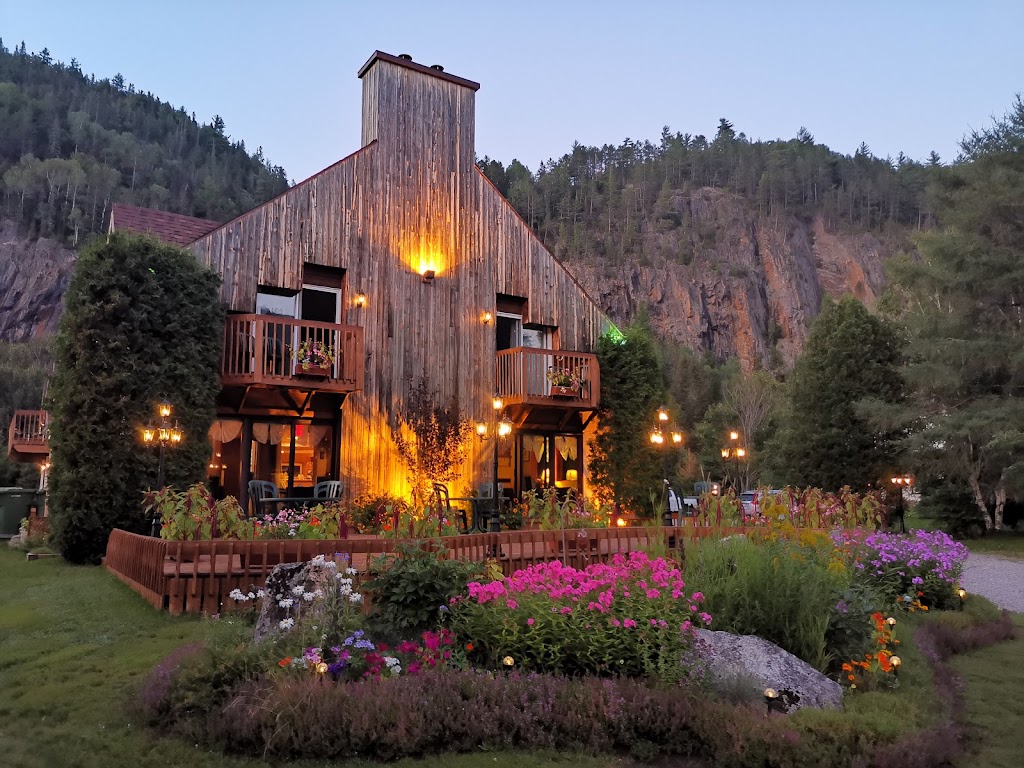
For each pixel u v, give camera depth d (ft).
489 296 52.19
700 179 619.67
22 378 236.02
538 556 32.04
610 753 14.49
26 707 15.70
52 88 571.69
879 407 72.74
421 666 16.58
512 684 15.53
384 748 13.80
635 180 619.67
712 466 144.77
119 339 36.60
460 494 48.39
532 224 589.73
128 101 604.49
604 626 17.53
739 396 147.54
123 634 21.29
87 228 435.12
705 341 492.13
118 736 14.21
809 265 541.34
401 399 47.34
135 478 36.83
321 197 46.32
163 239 45.75
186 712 14.64
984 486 76.02
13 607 25.79
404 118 50.39
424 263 49.52
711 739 14.42
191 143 618.85
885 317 88.94
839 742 14.17
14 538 51.67
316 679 14.70
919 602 28.55
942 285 75.77
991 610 29.81
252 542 24.68
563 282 55.98
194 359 38.78
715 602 19.97
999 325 74.95
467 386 50.24
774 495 40.45
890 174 588.50
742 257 529.86
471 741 14.34
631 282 512.63
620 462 54.24
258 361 40.47
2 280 396.78
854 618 19.75
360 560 25.72
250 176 611.06
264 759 13.38
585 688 15.53
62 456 36.09
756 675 16.78
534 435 54.13
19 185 430.20
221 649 16.12
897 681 18.39
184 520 26.21
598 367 53.88
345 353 43.68
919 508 82.48
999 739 16.47
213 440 42.29
